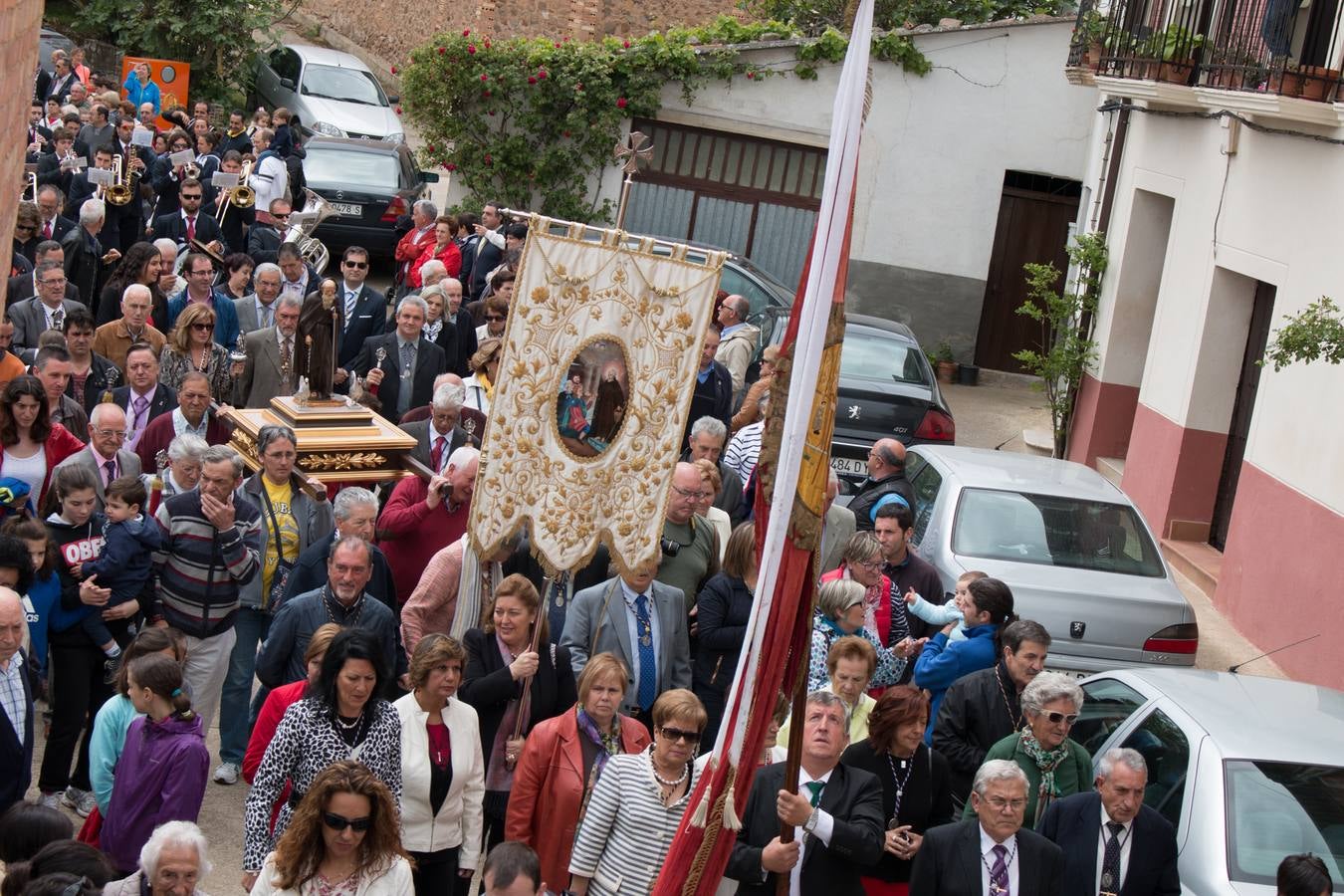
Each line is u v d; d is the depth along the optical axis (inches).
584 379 450.0
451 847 391.9
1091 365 1111.6
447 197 1486.2
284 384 680.4
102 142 1173.1
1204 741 417.7
